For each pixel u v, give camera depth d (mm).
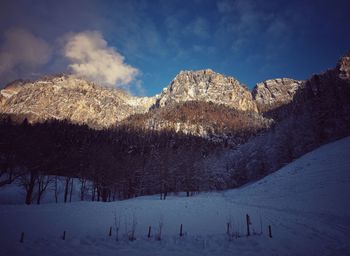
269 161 92938
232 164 105375
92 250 14422
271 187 49781
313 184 39094
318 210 27688
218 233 19922
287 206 32812
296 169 52812
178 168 85875
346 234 18781
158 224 23391
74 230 20156
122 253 14109
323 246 16109
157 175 81312
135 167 83062
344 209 25875
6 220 22703
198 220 25719
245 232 20328
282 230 20609
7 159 30766
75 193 72750
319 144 74500
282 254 14508
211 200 46406
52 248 14438
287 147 86438
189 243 16375
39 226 21094
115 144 139875
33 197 54500
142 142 166500
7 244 15078
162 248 15258
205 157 117312
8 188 60781
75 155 61000
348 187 32125
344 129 71625
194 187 87812
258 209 33312
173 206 35969
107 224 22797
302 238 18062
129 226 22234
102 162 66500
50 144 49031
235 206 36625
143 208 33344
